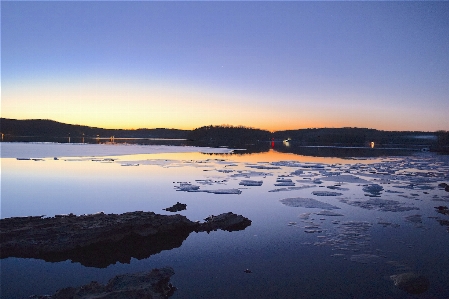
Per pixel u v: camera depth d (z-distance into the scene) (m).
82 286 5.66
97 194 14.11
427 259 7.45
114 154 36.78
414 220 10.54
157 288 5.88
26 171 20.81
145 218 9.02
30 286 6.13
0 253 7.33
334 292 5.97
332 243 8.43
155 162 28.36
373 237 8.91
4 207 11.70
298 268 6.96
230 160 32.59
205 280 6.39
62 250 7.45
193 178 19.08
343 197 14.13
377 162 32.25
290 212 11.47
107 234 8.15
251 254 7.68
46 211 11.17
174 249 7.96
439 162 32.12
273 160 33.28
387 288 6.14
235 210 11.68
